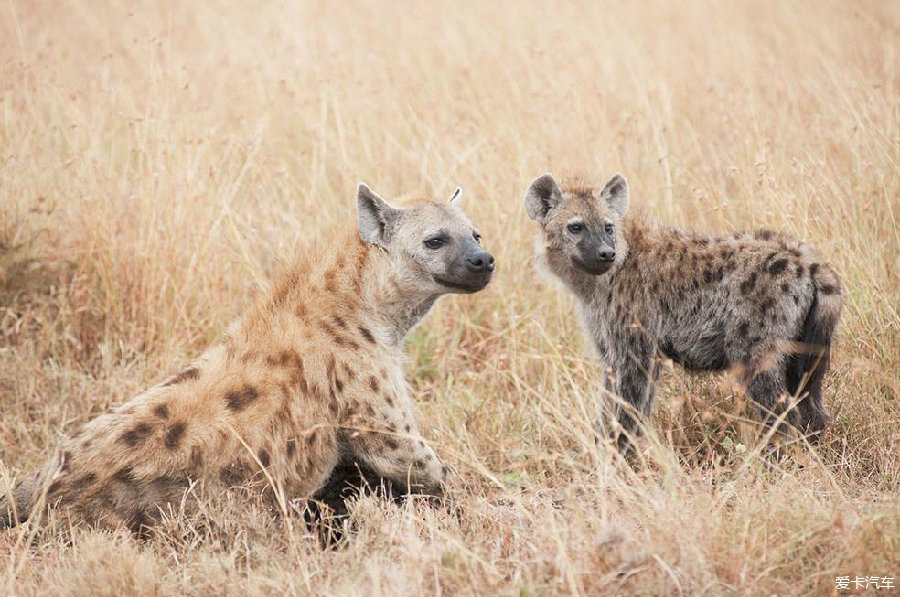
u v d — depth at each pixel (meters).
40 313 12.66
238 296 13.00
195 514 8.02
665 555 7.17
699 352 10.20
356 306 8.95
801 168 12.34
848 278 11.24
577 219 10.78
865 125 13.95
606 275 10.73
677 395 10.60
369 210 9.05
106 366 11.84
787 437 9.32
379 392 8.73
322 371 8.55
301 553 7.85
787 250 9.84
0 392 11.57
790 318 9.49
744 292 9.79
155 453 7.94
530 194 11.34
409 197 9.46
